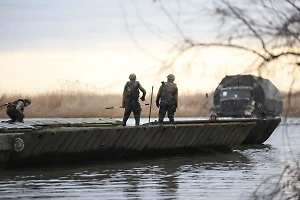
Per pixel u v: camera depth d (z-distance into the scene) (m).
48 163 46.44
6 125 51.69
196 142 57.41
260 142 76.31
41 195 33.22
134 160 52.25
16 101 55.97
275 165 48.81
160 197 32.50
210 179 40.00
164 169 46.22
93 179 40.00
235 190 34.69
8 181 38.81
